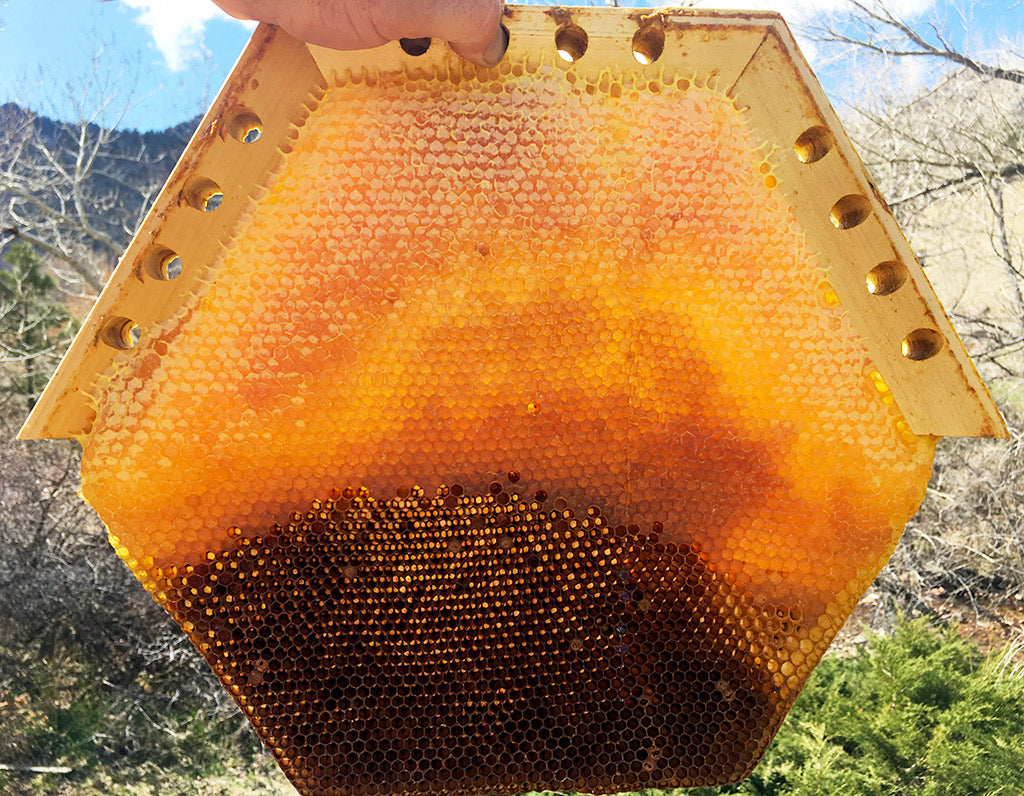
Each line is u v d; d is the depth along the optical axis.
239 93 1.15
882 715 5.45
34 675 8.21
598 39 1.16
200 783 7.17
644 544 1.32
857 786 4.86
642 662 1.33
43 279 10.43
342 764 1.31
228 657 1.30
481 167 1.23
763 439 1.28
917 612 8.12
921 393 1.20
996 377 8.80
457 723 1.32
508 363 1.28
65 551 8.94
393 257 1.24
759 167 1.21
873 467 1.26
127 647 8.62
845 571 1.28
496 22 1.07
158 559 1.27
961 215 9.49
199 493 1.26
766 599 1.30
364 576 1.32
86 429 1.22
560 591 1.33
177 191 1.15
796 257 1.23
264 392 1.25
